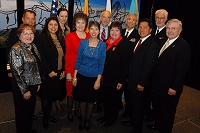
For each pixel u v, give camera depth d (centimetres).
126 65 244
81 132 263
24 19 246
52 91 251
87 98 245
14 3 343
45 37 240
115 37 245
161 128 249
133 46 244
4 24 342
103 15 301
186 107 372
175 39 225
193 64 486
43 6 374
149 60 215
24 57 188
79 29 248
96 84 236
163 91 230
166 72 226
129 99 249
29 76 194
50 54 242
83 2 411
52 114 303
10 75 249
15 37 234
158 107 259
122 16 469
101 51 232
